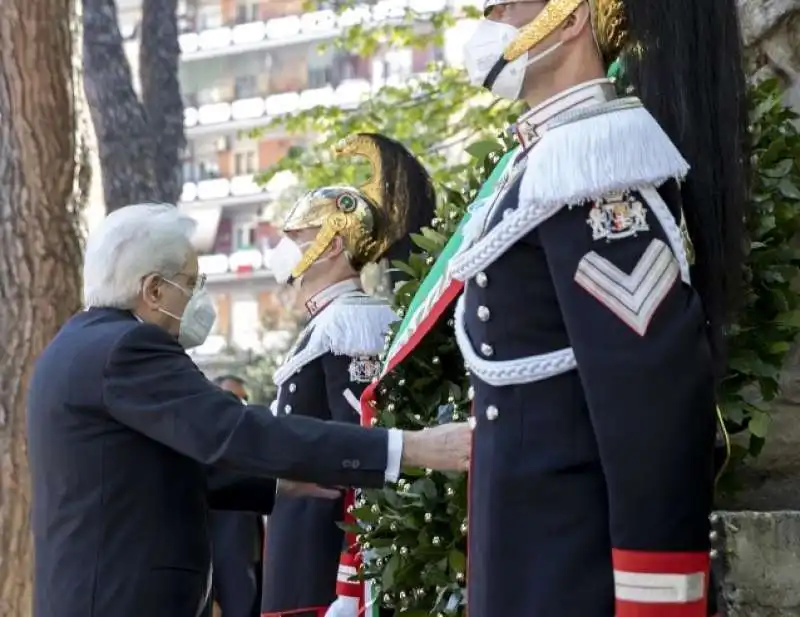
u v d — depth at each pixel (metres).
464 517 2.94
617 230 2.17
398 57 27.45
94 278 3.34
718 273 2.49
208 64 35.75
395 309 3.44
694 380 2.10
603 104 2.27
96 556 3.11
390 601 3.19
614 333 2.12
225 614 5.34
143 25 10.85
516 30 2.37
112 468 3.14
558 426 2.25
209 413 3.09
